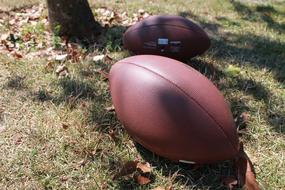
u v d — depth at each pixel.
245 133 0.90
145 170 0.79
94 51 1.19
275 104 1.01
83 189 0.76
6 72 1.08
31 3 1.55
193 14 1.53
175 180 0.78
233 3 1.68
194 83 0.74
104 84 1.04
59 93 1.00
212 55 1.20
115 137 0.86
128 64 0.80
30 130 0.88
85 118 0.91
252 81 1.10
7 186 0.76
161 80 0.74
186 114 0.71
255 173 0.81
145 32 1.06
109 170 0.80
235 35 1.38
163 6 1.59
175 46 1.05
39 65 1.11
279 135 0.91
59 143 0.85
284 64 1.20
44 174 0.79
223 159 0.73
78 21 1.25
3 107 0.95
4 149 0.84
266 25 1.48
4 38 1.25
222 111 0.73
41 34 1.28
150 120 0.73
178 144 0.72
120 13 1.49
